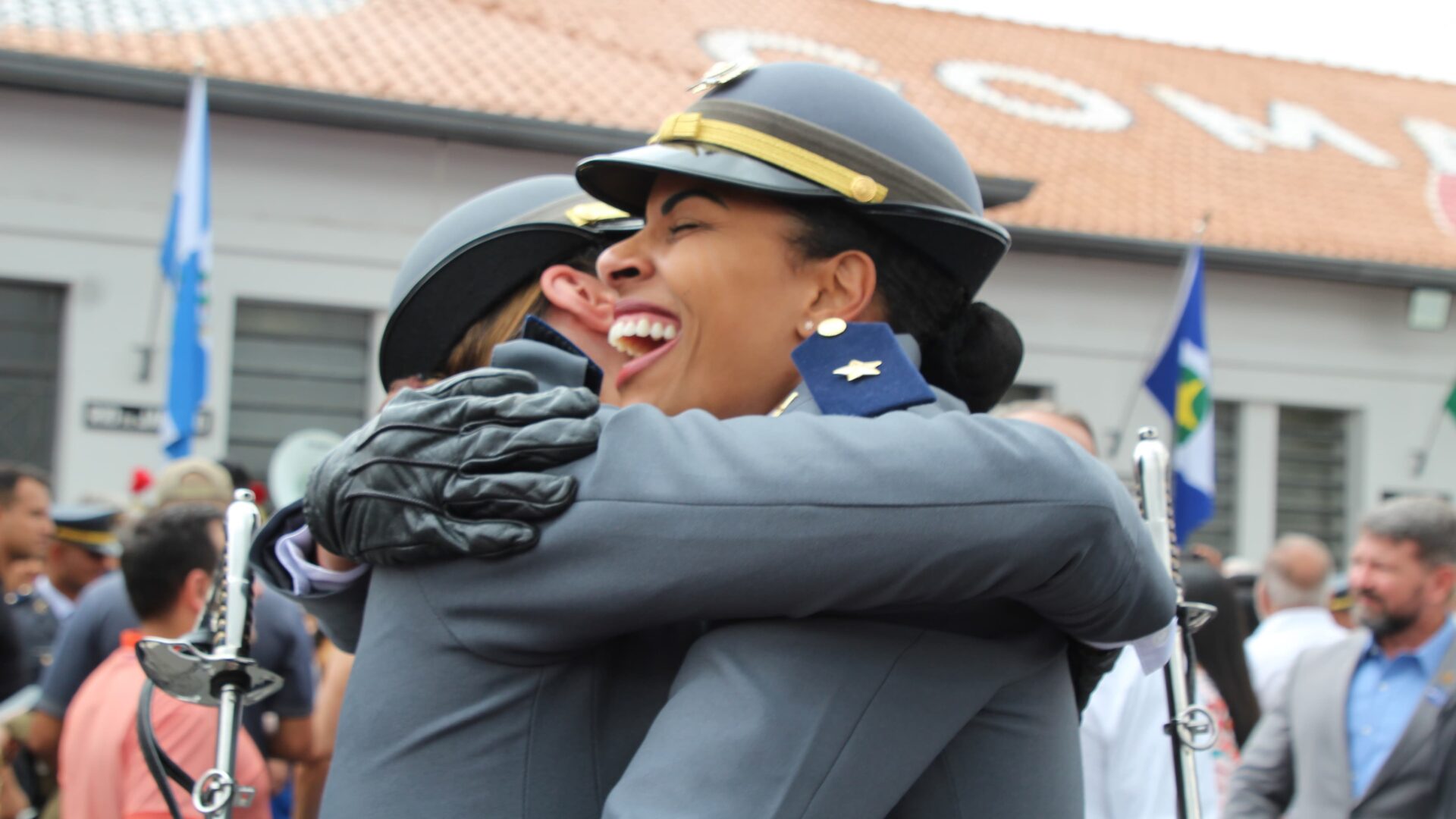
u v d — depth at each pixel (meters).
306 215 12.05
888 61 17.56
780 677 1.25
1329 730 3.72
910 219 1.50
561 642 1.28
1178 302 11.07
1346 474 15.77
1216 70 19.78
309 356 12.24
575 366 1.43
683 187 1.50
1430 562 3.68
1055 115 17.20
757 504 1.23
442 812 1.28
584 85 13.54
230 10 13.00
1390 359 15.64
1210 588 3.90
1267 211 16.06
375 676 1.33
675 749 1.24
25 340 11.42
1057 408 2.96
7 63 10.98
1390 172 17.83
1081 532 1.25
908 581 1.24
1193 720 1.55
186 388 9.73
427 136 12.30
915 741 1.28
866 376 1.39
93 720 3.21
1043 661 1.39
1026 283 14.34
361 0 13.88
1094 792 2.77
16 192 11.27
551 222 1.99
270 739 3.75
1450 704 3.58
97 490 11.12
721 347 1.48
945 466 1.25
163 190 11.58
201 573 3.61
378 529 1.30
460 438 1.29
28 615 5.23
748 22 16.78
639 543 1.24
